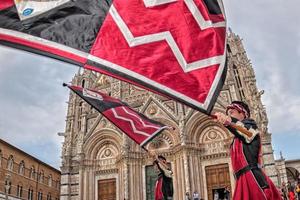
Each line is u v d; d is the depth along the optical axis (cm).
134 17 731
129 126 1462
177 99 670
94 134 5138
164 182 1319
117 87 5550
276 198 589
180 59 701
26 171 6488
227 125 620
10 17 661
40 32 668
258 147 615
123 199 4509
